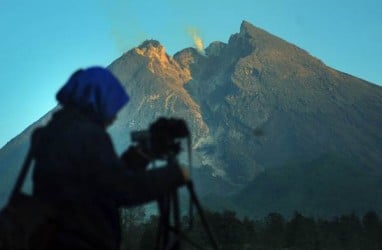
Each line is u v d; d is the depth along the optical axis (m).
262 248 112.69
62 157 4.52
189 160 4.78
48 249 4.46
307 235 125.56
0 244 4.27
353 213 139.75
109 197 4.54
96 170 4.49
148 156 4.80
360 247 127.00
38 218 4.41
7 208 4.46
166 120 4.82
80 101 4.77
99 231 4.52
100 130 4.68
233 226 90.44
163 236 4.79
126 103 5.00
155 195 4.55
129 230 46.69
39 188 4.57
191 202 4.80
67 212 4.48
